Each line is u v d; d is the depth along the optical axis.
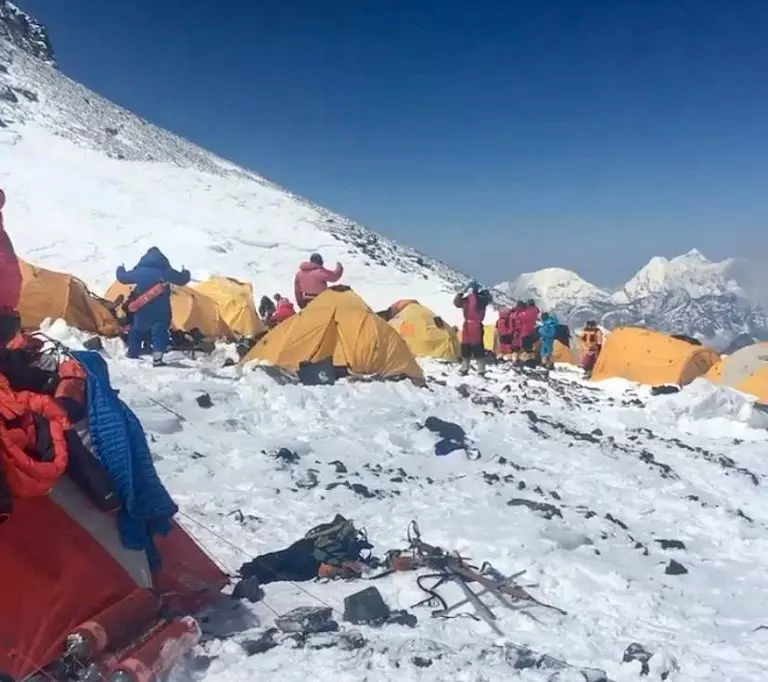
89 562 4.95
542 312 25.53
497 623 5.98
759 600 7.08
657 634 6.03
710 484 11.79
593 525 8.77
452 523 8.29
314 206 69.88
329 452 10.80
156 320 15.13
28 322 17.27
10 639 4.52
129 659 4.53
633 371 21.88
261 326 24.72
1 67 74.75
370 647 5.20
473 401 15.82
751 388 18.78
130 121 81.44
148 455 5.43
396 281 47.72
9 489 4.52
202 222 49.38
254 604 5.94
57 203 46.34
